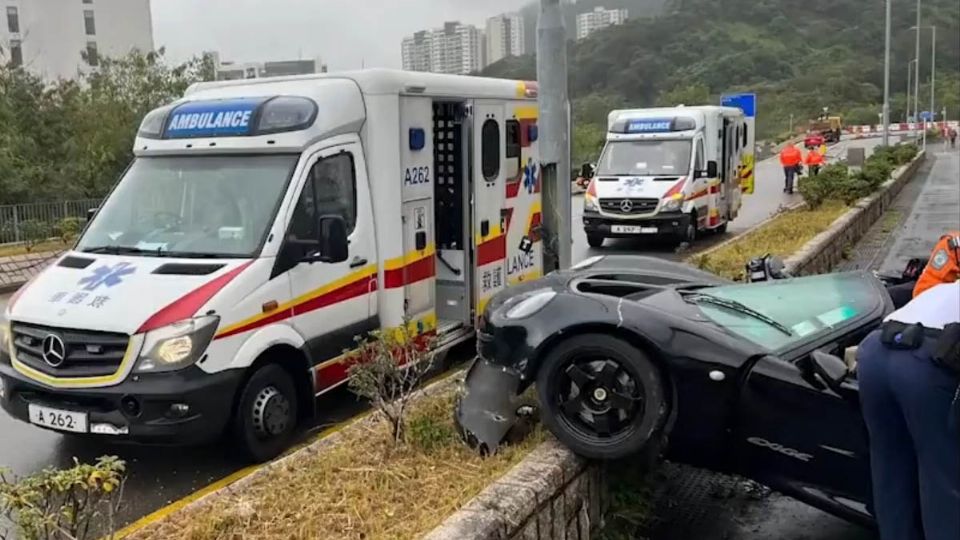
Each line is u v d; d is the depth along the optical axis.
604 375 4.30
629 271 5.87
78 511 3.51
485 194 8.19
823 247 12.20
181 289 5.45
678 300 4.78
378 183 6.80
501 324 4.61
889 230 18.08
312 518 3.97
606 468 4.57
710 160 18.12
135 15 78.19
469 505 3.72
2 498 3.39
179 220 6.22
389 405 4.98
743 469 4.30
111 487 3.49
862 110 93.69
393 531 3.80
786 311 4.71
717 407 4.18
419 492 4.19
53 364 5.39
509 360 4.52
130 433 5.21
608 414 4.30
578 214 24.22
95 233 6.40
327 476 4.40
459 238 8.03
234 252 5.85
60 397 5.40
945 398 2.92
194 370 5.23
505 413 4.61
